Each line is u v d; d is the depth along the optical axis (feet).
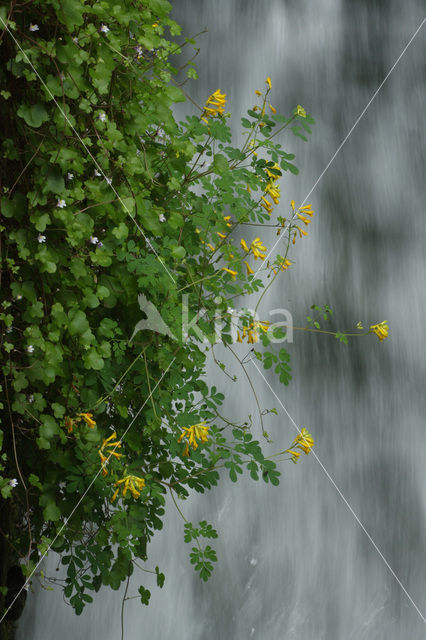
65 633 13.91
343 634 16.74
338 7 24.90
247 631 15.89
